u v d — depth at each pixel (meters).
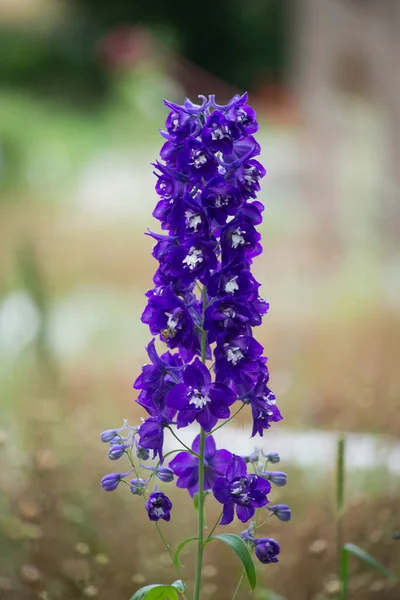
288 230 16.05
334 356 9.01
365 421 6.81
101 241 15.27
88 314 11.39
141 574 4.79
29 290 7.49
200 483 3.58
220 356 3.39
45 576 4.85
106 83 27.25
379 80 14.49
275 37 28.50
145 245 15.20
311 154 15.53
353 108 15.11
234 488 3.44
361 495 5.41
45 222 16.73
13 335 8.91
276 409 3.51
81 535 5.12
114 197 19.11
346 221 14.96
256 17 28.67
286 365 8.67
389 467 6.00
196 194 3.42
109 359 9.49
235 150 3.43
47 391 7.16
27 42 28.11
